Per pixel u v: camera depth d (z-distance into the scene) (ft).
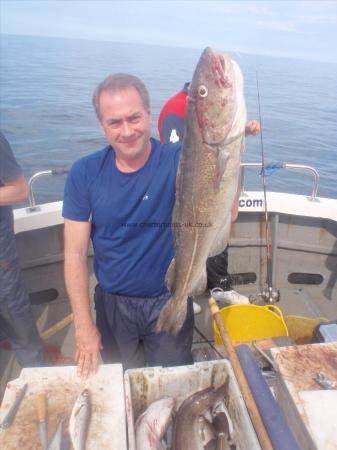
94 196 6.77
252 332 9.24
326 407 4.79
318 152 40.78
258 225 12.67
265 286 12.96
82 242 7.04
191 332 8.11
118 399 5.35
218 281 11.94
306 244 12.64
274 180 31.22
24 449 4.72
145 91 6.12
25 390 5.44
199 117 5.50
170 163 6.66
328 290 12.84
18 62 127.24
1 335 10.39
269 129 49.57
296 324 10.00
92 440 4.85
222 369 5.91
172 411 5.79
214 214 5.83
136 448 5.03
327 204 11.81
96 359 6.00
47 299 12.11
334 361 5.58
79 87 83.25
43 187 30.37
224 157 5.48
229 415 5.70
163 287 7.52
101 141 44.45
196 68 5.54
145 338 8.01
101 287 7.86
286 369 5.46
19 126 48.21
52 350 10.37
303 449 4.73
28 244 11.28
